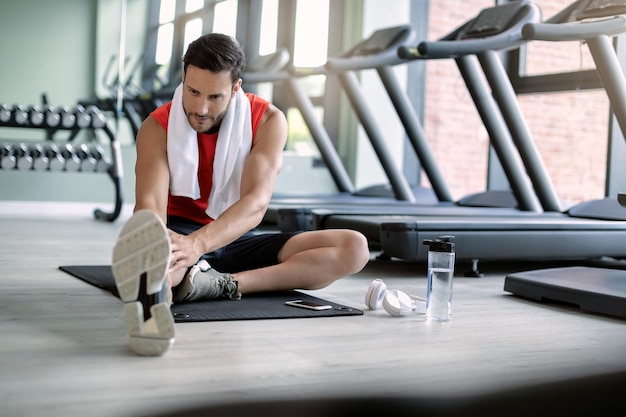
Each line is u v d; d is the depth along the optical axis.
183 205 2.49
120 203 5.59
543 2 5.95
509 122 4.32
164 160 2.31
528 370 1.74
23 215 5.84
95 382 1.50
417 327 2.21
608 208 4.17
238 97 2.38
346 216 3.87
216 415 1.32
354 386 1.54
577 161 5.59
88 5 6.14
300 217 4.12
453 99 6.74
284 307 2.36
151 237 1.67
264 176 2.34
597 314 2.58
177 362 1.68
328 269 2.51
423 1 6.79
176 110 2.32
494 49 4.17
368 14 6.75
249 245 2.63
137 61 6.38
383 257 4.09
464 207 4.96
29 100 6.00
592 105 5.43
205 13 6.54
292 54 6.70
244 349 1.83
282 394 1.46
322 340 1.97
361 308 2.50
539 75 5.32
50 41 6.03
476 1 6.64
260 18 6.63
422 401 1.45
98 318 2.13
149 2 6.37
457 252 3.38
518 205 4.50
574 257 3.64
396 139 6.96
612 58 3.66
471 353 1.90
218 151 2.37
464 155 6.73
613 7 3.70
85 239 4.37
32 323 2.03
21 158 5.32
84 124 5.52
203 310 2.24
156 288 1.70
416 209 4.52
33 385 1.46
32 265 3.22
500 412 1.38
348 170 7.01
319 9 6.77
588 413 1.38
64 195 6.20
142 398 1.40
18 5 5.91
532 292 2.80
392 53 5.09
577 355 1.92
